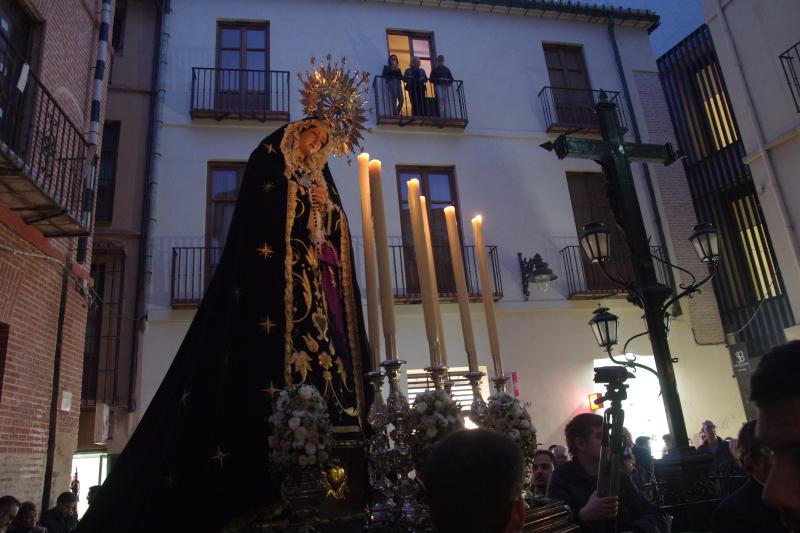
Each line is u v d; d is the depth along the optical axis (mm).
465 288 3619
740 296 13219
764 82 11758
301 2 13547
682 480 4641
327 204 3725
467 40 14336
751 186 13195
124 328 10883
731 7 12484
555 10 14859
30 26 7660
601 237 6203
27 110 7227
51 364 7508
